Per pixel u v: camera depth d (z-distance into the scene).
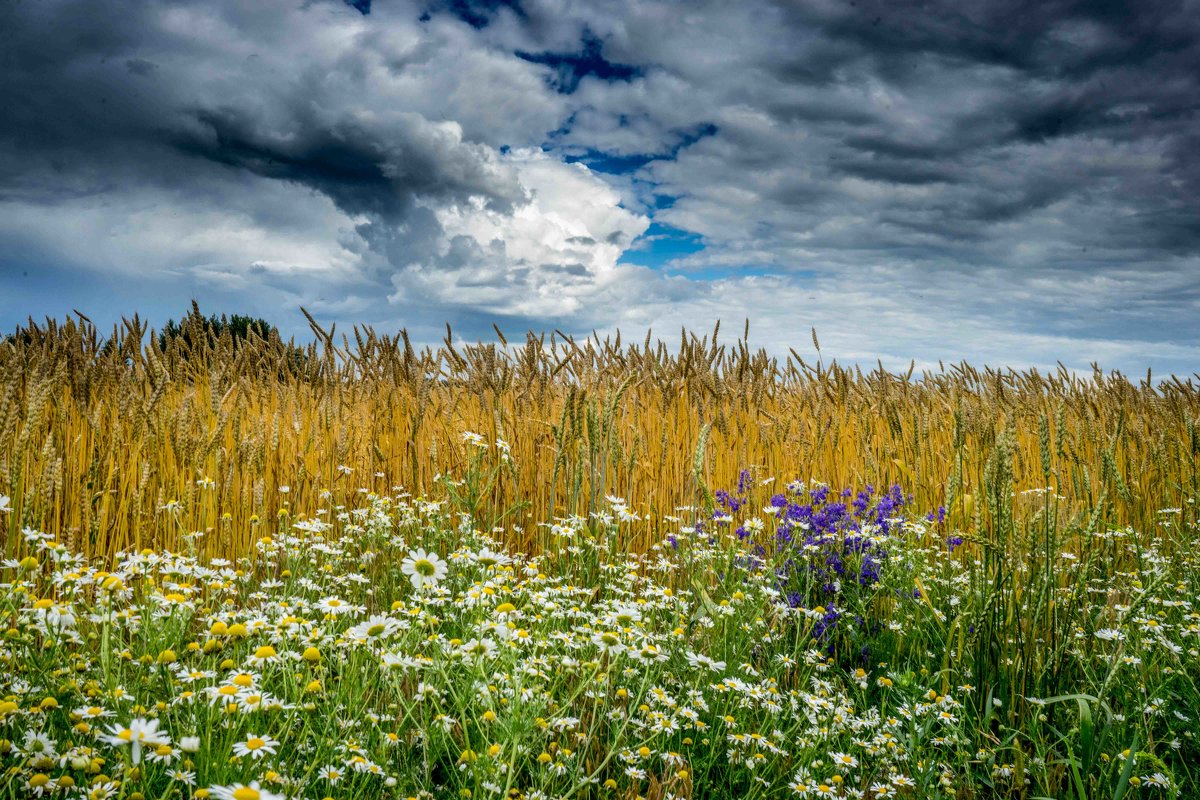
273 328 6.47
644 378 6.62
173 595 2.58
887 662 3.70
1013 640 3.34
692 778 2.61
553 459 5.32
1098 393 7.47
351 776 2.24
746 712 2.99
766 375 6.95
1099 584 4.12
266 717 2.36
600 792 2.43
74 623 2.49
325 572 3.95
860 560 4.16
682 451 5.68
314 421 5.52
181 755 1.89
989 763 2.82
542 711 2.47
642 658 2.67
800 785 2.52
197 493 4.24
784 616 3.66
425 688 2.45
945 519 4.55
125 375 4.48
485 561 3.00
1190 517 5.19
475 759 2.17
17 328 4.90
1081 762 2.76
